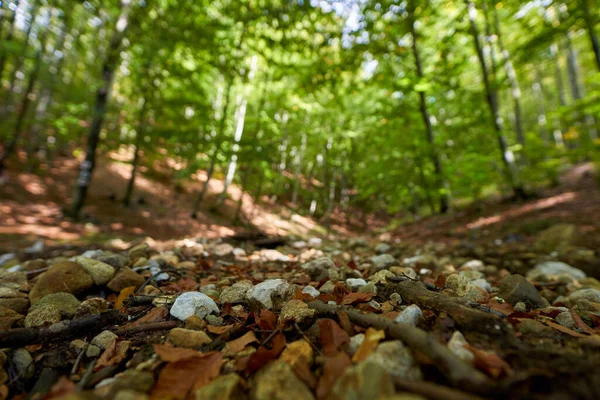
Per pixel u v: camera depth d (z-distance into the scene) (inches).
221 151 377.4
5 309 55.2
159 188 572.4
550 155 375.9
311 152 929.5
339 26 240.5
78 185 338.6
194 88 394.9
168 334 46.7
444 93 458.9
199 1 320.8
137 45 356.5
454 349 34.1
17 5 287.7
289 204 896.3
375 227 908.0
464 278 69.1
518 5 289.6
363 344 34.9
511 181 363.9
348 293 64.9
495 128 361.4
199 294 58.2
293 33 276.8
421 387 26.7
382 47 319.0
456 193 421.7
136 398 28.5
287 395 28.8
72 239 263.4
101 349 44.9
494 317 39.9
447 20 405.7
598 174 343.3
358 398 26.0
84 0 298.2
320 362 35.2
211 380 32.9
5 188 369.1
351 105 616.4
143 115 437.7
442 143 382.9
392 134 414.3
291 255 152.8
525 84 765.9
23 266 100.7
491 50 384.5
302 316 47.0
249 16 321.7
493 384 26.3
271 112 540.7
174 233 374.9
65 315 58.6
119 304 64.9
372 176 486.6
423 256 135.4
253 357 34.7
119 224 357.4
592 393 25.5
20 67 373.7
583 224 200.8
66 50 430.9
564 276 98.6
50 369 41.3
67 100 378.0
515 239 207.6
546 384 27.3
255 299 58.9
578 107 236.8
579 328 47.8
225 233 423.8
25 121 387.2
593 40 227.1
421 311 46.6
